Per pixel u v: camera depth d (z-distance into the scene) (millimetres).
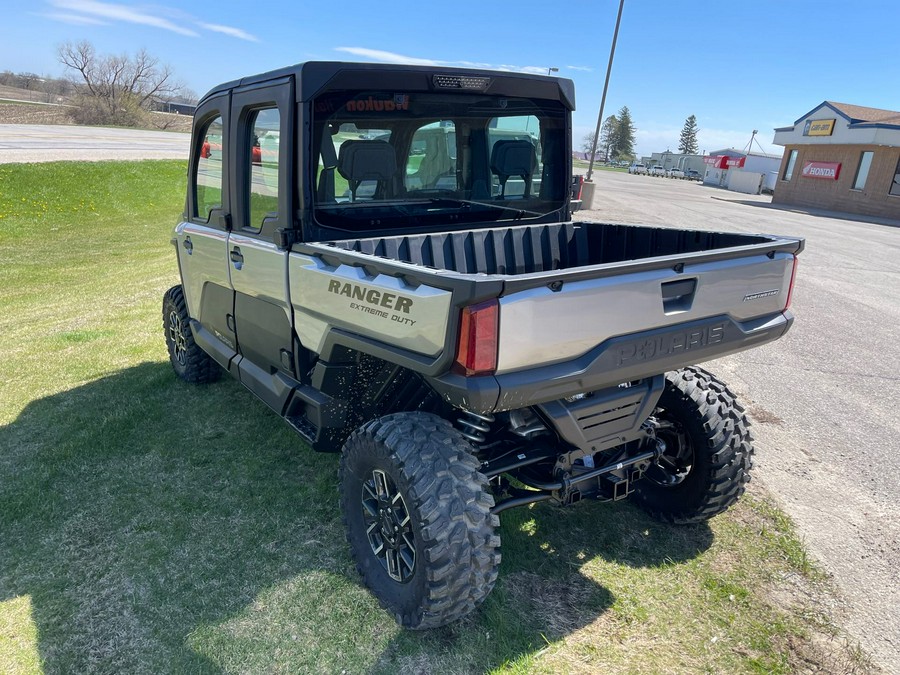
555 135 3846
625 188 40344
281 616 2750
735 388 5457
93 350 6125
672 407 3205
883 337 7137
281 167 3076
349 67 2973
